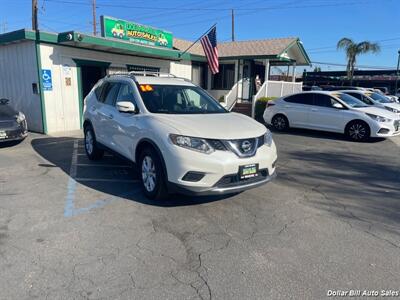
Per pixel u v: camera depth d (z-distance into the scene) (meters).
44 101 10.85
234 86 19.20
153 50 13.73
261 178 4.63
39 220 4.18
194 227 4.07
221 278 3.05
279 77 24.23
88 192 5.25
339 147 9.61
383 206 4.95
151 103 5.33
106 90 6.65
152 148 4.69
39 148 8.58
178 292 2.84
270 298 2.80
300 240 3.80
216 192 4.23
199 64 19.92
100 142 6.58
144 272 3.11
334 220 4.39
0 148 8.51
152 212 4.49
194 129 4.38
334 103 11.23
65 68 11.45
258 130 4.78
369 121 10.36
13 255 3.35
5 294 2.75
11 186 5.50
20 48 10.98
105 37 12.20
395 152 9.04
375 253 3.54
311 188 5.73
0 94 12.23
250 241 3.75
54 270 3.10
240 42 21.30
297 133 12.06
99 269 3.14
